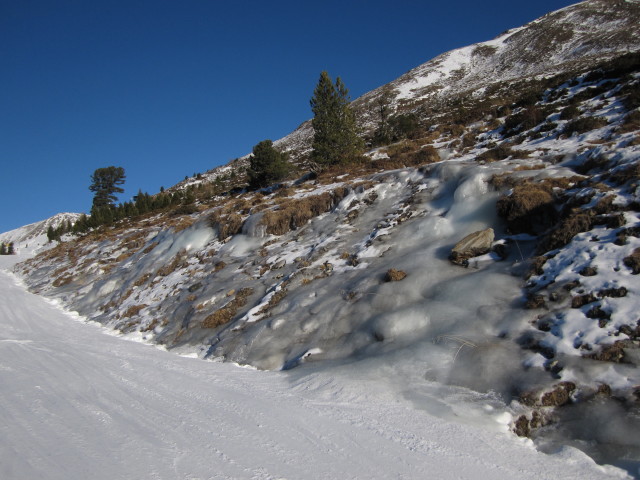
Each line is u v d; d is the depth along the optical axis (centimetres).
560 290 879
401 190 1727
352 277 1273
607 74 2486
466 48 11281
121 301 1928
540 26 9962
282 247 1708
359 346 979
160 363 977
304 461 493
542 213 1178
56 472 397
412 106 7606
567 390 680
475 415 666
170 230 2491
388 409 691
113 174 8900
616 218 960
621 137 1457
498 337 844
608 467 537
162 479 407
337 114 2927
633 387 644
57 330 1465
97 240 3756
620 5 9231
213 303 1468
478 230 1267
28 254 6644
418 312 985
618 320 752
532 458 568
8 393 601
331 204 1867
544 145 1766
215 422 589
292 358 1027
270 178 3534
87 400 620
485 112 2945
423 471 497
